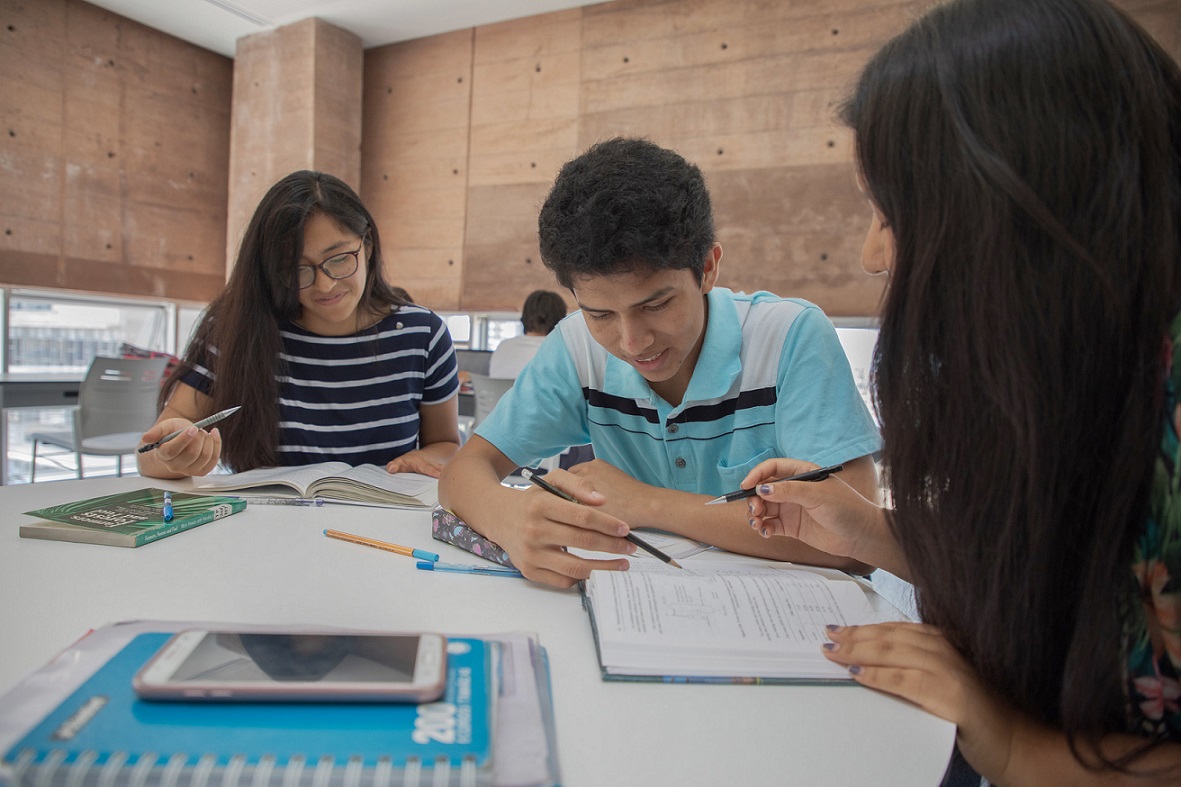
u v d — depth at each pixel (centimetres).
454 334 553
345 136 545
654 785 42
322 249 136
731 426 109
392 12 514
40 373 421
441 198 550
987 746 54
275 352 145
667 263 82
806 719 51
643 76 482
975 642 57
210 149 575
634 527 102
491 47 529
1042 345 50
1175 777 50
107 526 88
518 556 76
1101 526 51
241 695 41
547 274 512
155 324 565
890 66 59
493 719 41
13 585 69
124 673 44
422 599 71
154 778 34
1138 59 49
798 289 443
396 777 35
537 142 514
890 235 63
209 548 85
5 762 34
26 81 471
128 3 502
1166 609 49
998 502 54
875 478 98
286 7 507
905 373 59
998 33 52
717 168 463
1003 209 50
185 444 114
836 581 77
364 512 108
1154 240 48
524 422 115
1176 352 48
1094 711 52
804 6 439
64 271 493
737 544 94
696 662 58
